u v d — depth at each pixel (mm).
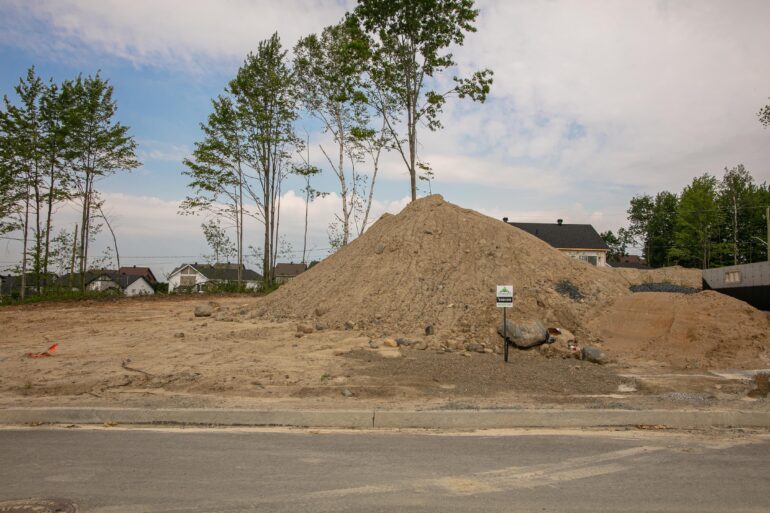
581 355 10227
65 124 26500
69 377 8750
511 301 9922
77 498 4125
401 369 9180
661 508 3975
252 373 8953
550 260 14633
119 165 28891
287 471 4797
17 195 26547
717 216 52562
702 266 55125
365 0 22125
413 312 12977
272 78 26812
